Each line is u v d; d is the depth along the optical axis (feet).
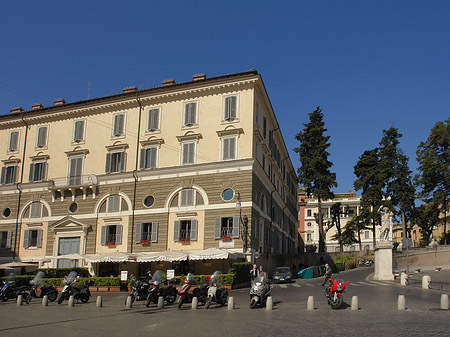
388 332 45.88
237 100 137.28
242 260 125.39
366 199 221.46
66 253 146.61
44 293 93.04
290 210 219.20
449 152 204.54
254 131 135.23
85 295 86.84
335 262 196.54
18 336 47.03
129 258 124.98
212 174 134.41
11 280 92.79
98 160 150.30
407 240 120.67
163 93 145.28
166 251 125.08
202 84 140.67
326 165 203.31
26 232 153.38
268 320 56.49
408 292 91.04
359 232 248.11
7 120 166.30
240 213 128.77
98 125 153.17
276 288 111.86
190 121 140.97
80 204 148.25
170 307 75.05
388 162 219.20
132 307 76.23
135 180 143.02
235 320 57.06
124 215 141.59
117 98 150.30
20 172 161.27
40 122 162.91
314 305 72.38
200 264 131.03
